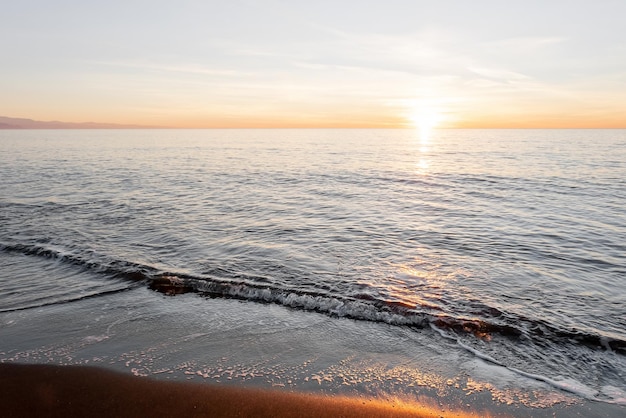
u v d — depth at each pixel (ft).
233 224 51.72
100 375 19.65
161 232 47.24
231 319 26.03
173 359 21.17
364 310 26.96
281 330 24.62
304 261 37.45
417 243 43.60
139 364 20.67
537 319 25.89
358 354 21.93
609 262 37.11
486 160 144.15
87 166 123.44
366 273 34.35
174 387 18.75
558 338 23.59
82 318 25.90
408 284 31.83
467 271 34.91
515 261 37.65
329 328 24.93
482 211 60.39
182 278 32.32
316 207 63.67
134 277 32.83
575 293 30.17
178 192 77.00
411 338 23.75
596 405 17.71
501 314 26.58
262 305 28.22
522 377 19.85
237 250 40.60
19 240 43.09
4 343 22.68
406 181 93.04
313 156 172.14
